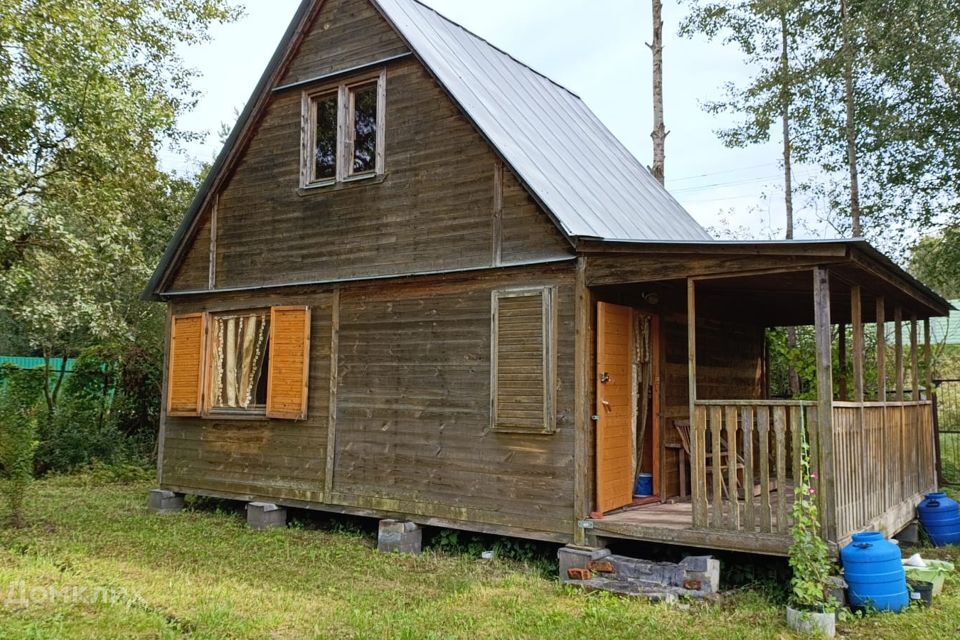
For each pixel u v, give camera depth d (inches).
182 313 488.1
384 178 396.5
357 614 255.3
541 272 338.6
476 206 361.4
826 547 250.4
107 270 588.4
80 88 520.7
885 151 672.4
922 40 610.9
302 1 429.1
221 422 455.5
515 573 315.3
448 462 359.3
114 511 463.2
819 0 697.0
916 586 264.8
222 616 250.5
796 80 690.8
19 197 545.3
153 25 763.4
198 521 433.1
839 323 498.9
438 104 379.9
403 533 360.8
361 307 400.5
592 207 369.1
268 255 443.5
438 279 372.2
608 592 282.5
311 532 406.6
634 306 366.3
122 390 697.6
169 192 784.9
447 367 365.1
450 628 242.1
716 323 452.8
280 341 426.0
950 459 651.5
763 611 256.8
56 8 506.6
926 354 479.5
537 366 332.2
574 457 319.6
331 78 422.9
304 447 415.2
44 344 692.1
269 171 449.1
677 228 470.9
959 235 655.8
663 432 381.1
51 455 615.5
